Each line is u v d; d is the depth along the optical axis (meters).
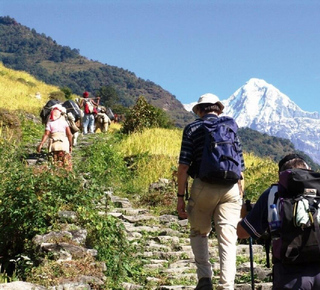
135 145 22.20
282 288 4.18
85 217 9.55
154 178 17.77
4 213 9.51
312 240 4.15
